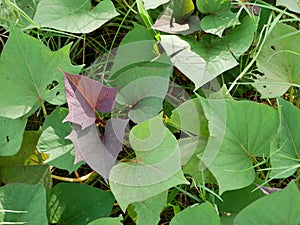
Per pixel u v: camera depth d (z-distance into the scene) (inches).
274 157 23.1
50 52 23.8
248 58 26.7
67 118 22.2
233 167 23.0
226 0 26.1
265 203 21.1
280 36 25.6
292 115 23.4
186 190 25.7
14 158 24.9
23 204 22.2
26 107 24.2
